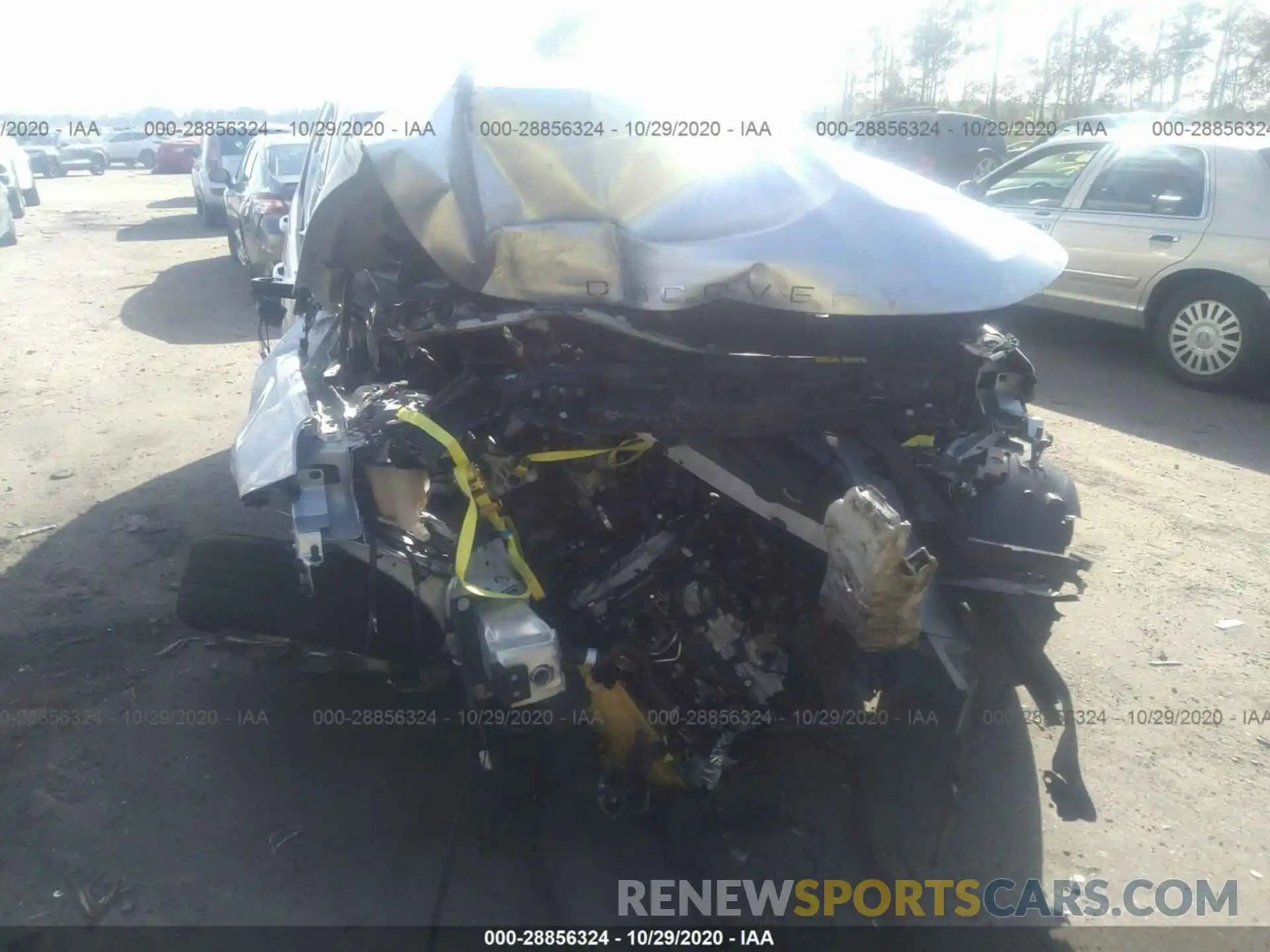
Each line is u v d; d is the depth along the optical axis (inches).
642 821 114.3
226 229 612.4
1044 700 114.0
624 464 112.2
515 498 112.0
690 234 112.0
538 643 96.2
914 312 108.6
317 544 100.0
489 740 108.2
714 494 112.5
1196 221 277.3
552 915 103.5
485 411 109.1
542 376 104.5
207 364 294.5
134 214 708.7
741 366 106.0
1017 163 338.0
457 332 111.6
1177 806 121.5
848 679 105.6
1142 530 193.0
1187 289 282.0
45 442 229.0
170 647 147.5
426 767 124.6
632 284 109.7
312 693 137.9
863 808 115.3
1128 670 148.3
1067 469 223.0
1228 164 274.2
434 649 111.7
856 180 122.9
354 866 109.3
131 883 106.2
